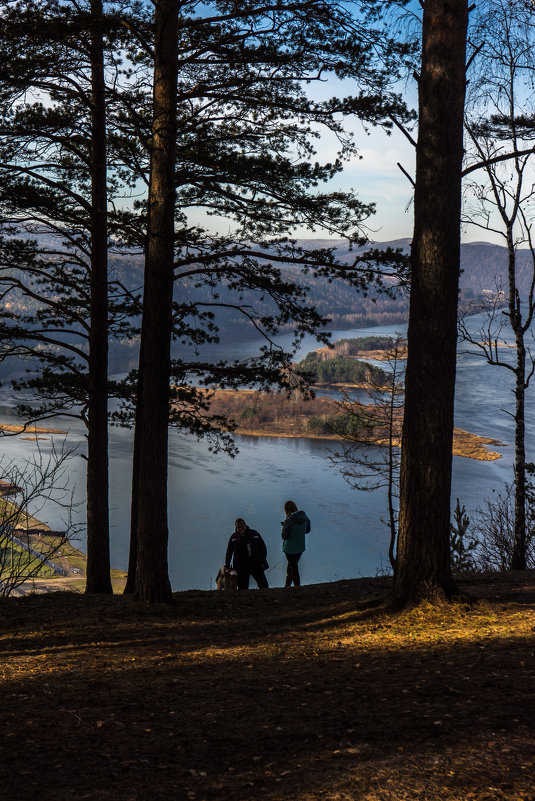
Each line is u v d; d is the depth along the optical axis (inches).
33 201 433.1
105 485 489.7
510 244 474.9
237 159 409.4
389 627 243.8
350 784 120.5
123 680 195.3
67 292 508.1
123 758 134.6
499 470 2928.2
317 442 3814.0
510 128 460.4
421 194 253.8
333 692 172.9
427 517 258.2
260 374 456.4
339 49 356.2
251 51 369.7
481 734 138.6
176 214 488.7
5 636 269.6
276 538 2413.9
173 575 2054.6
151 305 313.4
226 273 417.4
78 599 349.4
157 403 313.9
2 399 4394.7
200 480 3095.5
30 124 422.6
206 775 126.4
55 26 342.3
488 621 239.8
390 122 383.6
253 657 219.1
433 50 251.0
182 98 392.2
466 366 5728.3
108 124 477.1
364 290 388.8
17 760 133.6
